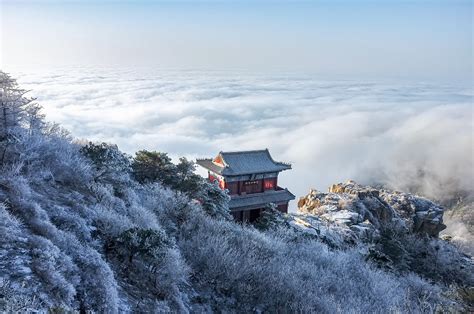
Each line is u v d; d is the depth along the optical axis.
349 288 18.41
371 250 29.45
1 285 7.43
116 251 11.70
